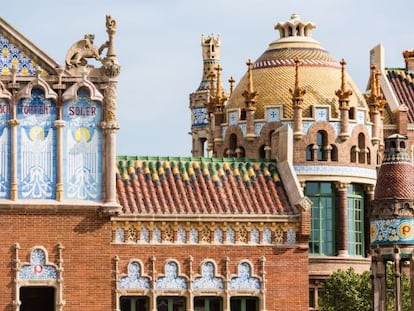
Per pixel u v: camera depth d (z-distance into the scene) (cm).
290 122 10350
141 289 7425
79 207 7331
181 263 7494
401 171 8444
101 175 7394
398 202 8356
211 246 7538
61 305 7281
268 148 10362
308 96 10444
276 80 10544
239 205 7669
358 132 10488
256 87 10594
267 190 7819
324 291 9756
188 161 7931
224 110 10800
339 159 10375
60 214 7331
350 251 10381
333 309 9519
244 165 7975
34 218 7300
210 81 11756
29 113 7356
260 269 7581
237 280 7550
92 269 7350
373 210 8469
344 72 10425
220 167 7931
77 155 7381
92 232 7362
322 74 10581
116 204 7362
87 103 7406
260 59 10794
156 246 7469
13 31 7350
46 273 7294
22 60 7375
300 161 10306
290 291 7600
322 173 10319
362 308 9419
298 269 7619
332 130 10381
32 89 7356
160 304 7506
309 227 7625
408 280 9369
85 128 7400
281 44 10756
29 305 7519
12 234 7269
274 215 7625
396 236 8325
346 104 10412
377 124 10656
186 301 7488
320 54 10725
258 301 7575
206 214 7550
